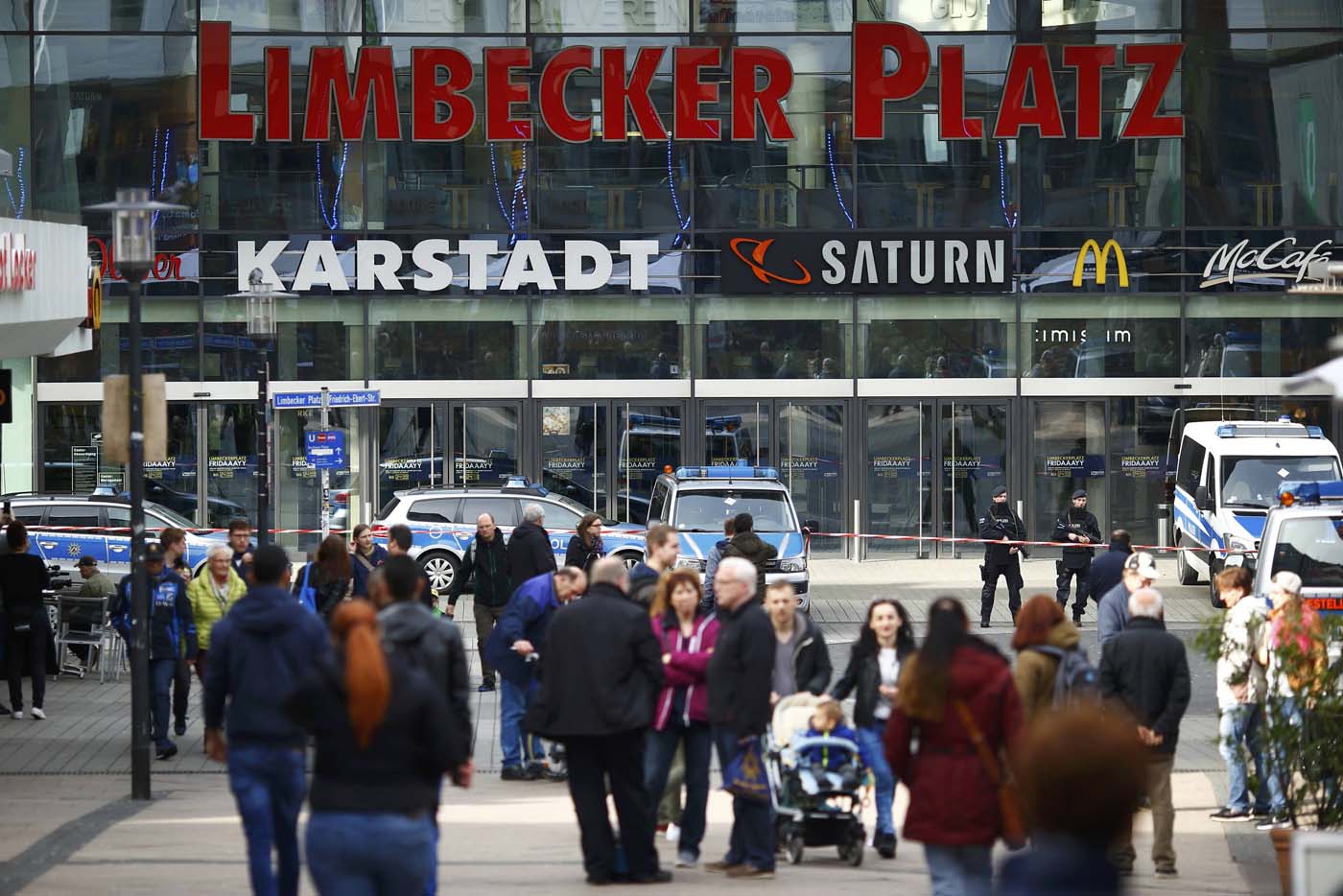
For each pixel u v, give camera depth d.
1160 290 77.19
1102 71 77.19
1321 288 23.70
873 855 26.77
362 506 76.38
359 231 76.31
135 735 31.39
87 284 45.00
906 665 17.67
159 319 76.00
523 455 76.75
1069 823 8.48
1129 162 77.38
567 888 22.84
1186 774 35.06
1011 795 17.20
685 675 24.59
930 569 74.00
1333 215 77.38
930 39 77.12
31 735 39.19
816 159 77.00
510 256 76.38
